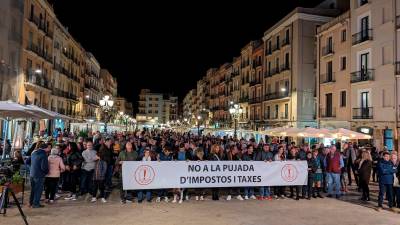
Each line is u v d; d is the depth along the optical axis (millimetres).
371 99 30828
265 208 12391
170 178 13289
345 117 34125
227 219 10688
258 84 55438
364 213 11992
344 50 34688
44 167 11789
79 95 65625
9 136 27531
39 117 17234
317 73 39281
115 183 17312
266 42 53000
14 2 32844
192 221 10367
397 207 12953
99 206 12172
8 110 14414
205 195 14719
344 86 34531
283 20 46281
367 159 14492
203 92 113000
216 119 86312
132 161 13078
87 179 13773
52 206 12016
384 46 29609
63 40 53125
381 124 29375
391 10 28844
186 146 15023
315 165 14641
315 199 14383
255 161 14164
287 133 20734
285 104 46031
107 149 14734
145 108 175875
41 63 42562
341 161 15055
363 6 31938
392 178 12852
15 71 33406
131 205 12430
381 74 29672
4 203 10562
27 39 37500
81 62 67188
